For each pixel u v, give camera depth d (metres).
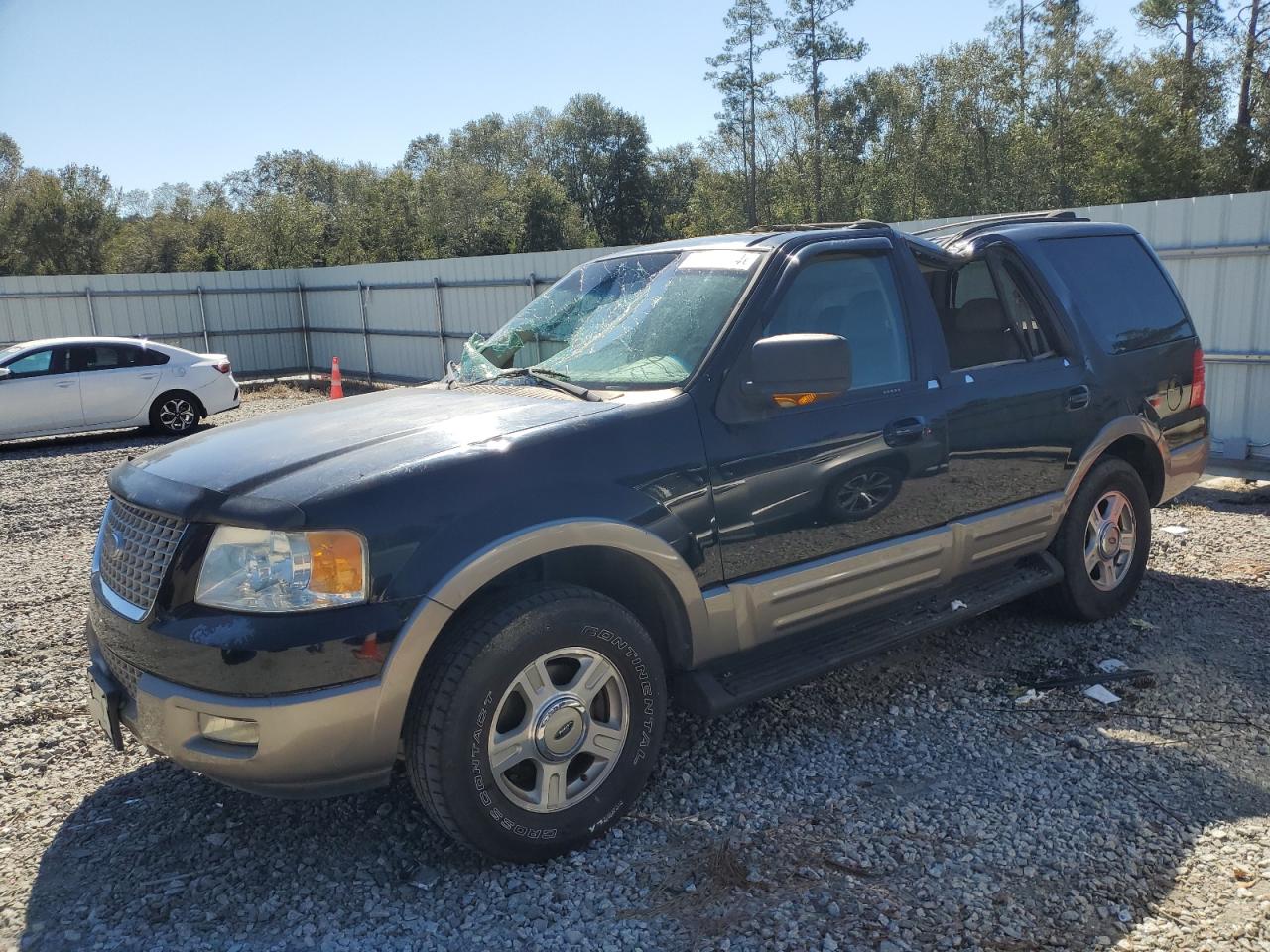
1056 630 4.82
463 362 4.24
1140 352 4.88
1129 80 47.72
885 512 3.74
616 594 3.41
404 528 2.75
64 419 13.97
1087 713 3.90
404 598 2.71
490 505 2.87
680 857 3.01
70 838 3.27
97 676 3.07
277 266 56.97
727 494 3.30
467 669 2.77
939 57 59.03
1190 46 47.16
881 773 3.48
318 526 2.67
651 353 3.54
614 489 3.06
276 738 2.63
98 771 3.77
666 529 3.15
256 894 2.91
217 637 2.64
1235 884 2.76
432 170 67.81
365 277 22.20
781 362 3.15
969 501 4.04
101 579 3.18
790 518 3.46
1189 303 9.12
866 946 2.53
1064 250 4.78
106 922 2.79
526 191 66.12
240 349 24.62
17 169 69.44
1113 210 9.46
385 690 2.69
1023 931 2.58
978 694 4.14
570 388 3.47
